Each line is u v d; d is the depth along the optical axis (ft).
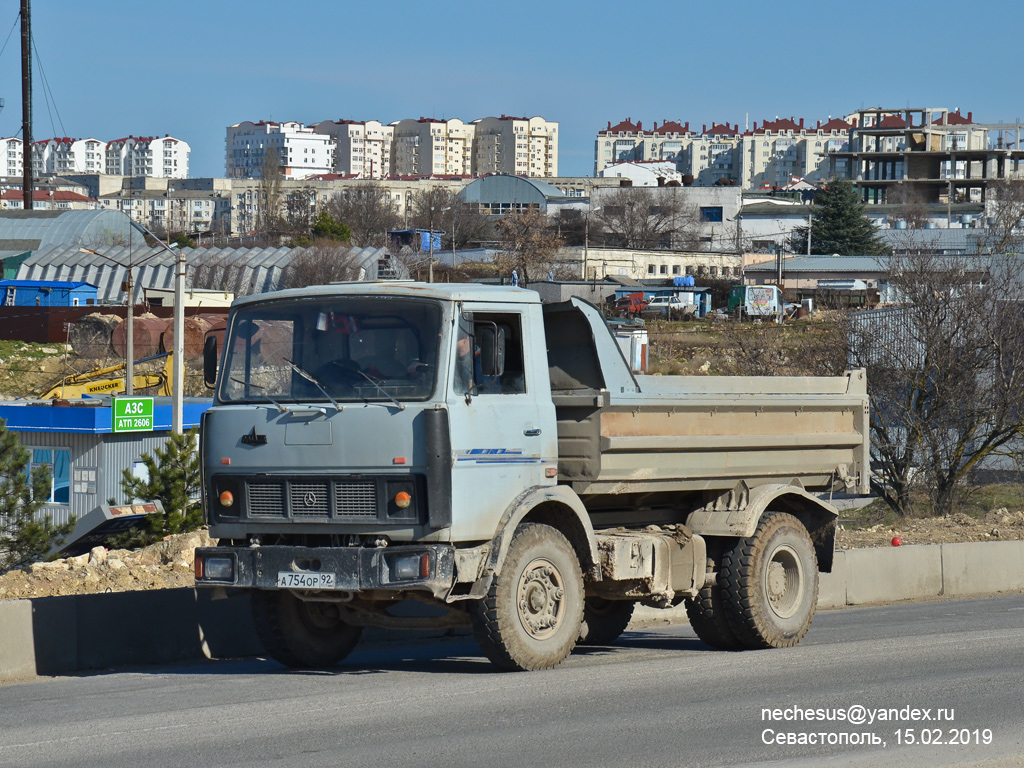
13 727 33.86
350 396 40.45
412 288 40.55
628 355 55.72
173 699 37.99
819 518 54.60
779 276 426.51
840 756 30.27
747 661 45.73
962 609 70.03
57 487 150.71
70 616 45.75
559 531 43.16
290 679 42.34
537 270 426.51
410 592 39.78
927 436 118.11
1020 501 122.83
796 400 52.26
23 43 328.90
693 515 50.93
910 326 120.67
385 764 29.19
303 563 40.37
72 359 257.34
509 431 41.39
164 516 101.24
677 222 571.69
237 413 41.96
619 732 32.65
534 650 41.91
